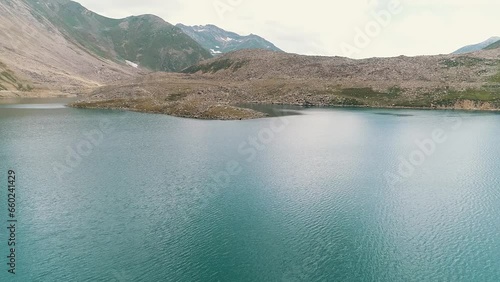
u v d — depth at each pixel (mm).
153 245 42250
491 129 122000
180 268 37906
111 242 42688
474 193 59562
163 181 64188
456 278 36719
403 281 36250
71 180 63938
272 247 42250
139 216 49594
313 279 36375
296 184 63594
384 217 50344
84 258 39406
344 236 45000
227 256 40250
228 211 51719
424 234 45594
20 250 40688
